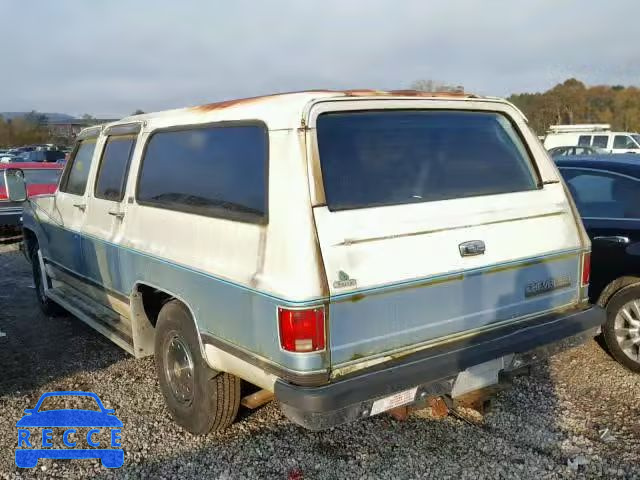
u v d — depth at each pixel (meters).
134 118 4.53
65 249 5.52
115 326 4.75
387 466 3.51
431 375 3.00
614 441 3.72
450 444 3.73
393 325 3.00
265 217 2.97
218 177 3.37
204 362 3.54
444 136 3.45
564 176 5.38
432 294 3.12
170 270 3.66
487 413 4.09
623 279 4.82
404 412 3.21
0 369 5.10
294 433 3.90
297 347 2.76
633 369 4.73
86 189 5.04
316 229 2.80
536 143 3.78
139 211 4.10
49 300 6.44
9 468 3.59
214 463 3.58
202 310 3.40
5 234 11.97
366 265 2.89
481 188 3.47
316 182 2.85
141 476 3.48
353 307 2.86
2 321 6.52
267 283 2.88
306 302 2.73
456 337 3.25
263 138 3.09
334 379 2.83
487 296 3.34
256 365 3.01
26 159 27.72
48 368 5.10
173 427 4.01
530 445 3.70
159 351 3.96
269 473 3.47
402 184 3.17
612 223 4.88
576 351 5.18
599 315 3.77
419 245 3.06
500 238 3.38
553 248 3.62
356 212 2.94
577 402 4.25
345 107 3.07
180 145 3.79
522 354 3.41
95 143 5.10
